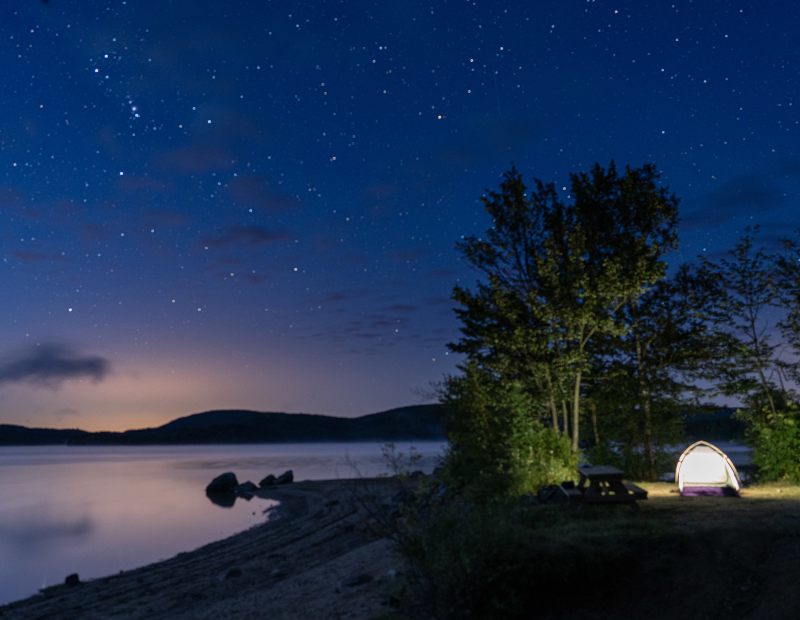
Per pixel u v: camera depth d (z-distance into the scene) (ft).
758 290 63.52
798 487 47.21
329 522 72.54
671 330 68.23
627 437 68.03
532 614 22.11
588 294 56.85
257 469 240.73
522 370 61.93
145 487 174.40
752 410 62.64
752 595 21.38
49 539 83.46
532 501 39.91
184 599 42.27
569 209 69.26
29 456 523.29
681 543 25.85
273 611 30.96
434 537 23.65
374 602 26.91
